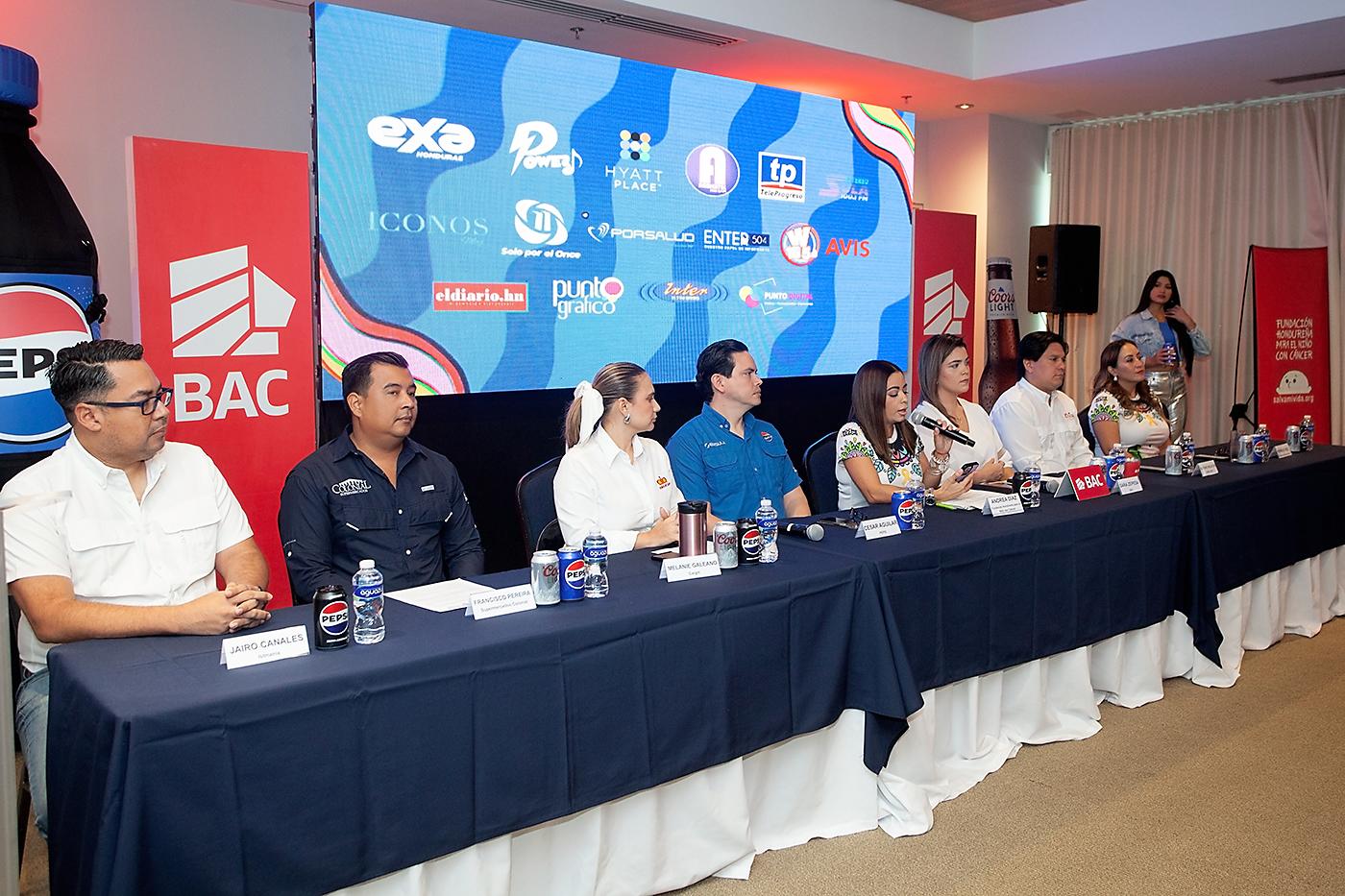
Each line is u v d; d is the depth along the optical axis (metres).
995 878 2.32
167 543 2.23
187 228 3.53
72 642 1.90
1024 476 3.22
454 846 1.82
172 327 3.53
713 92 4.81
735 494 3.24
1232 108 6.70
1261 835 2.53
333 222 3.81
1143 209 7.16
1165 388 6.54
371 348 3.94
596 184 4.49
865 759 2.46
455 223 4.11
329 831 1.67
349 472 2.67
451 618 2.02
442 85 4.03
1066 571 3.01
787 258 5.18
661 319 4.77
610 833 2.11
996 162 7.25
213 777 1.55
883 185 5.55
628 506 2.89
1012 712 3.03
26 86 3.08
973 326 6.85
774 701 2.29
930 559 2.60
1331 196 6.36
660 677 2.08
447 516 2.81
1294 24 4.87
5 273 2.96
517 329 4.32
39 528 2.04
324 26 3.74
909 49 5.72
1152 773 2.87
